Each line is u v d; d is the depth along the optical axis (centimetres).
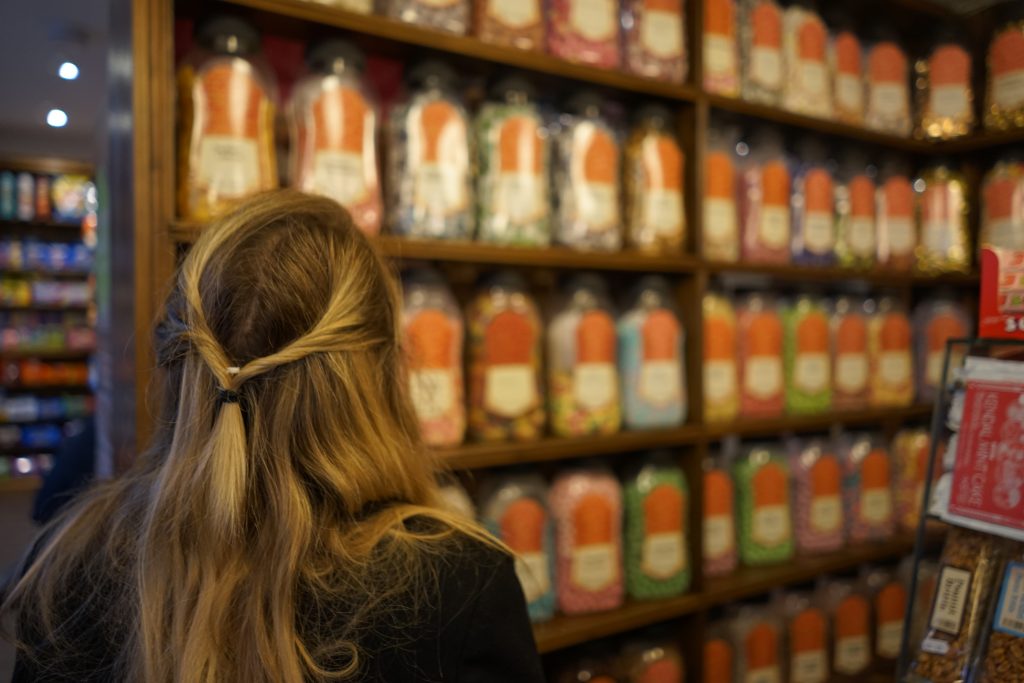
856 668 216
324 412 67
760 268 194
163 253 125
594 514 170
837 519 212
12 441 548
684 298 187
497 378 161
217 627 61
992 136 204
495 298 164
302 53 161
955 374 91
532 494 166
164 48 125
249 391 66
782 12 208
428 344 152
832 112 213
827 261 210
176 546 63
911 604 92
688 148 186
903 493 229
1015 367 84
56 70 411
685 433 182
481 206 162
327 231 72
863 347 220
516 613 70
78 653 68
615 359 175
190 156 131
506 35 162
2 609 73
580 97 172
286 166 156
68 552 72
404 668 63
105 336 213
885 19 226
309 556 65
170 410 72
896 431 233
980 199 213
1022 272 86
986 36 211
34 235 564
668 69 183
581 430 169
